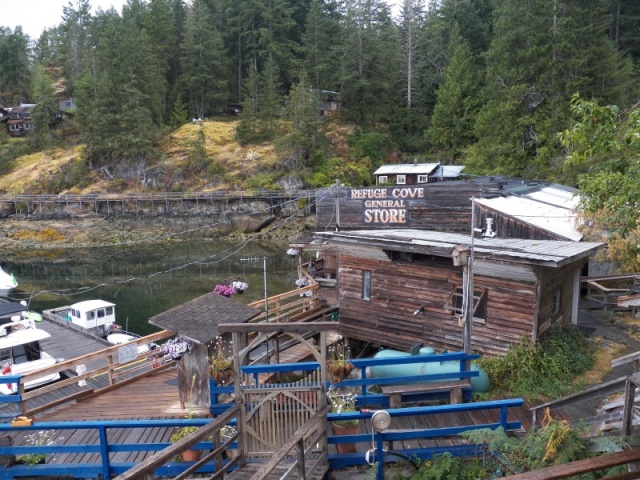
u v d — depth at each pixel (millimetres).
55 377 18812
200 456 8484
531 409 8828
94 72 76625
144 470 6141
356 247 16406
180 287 38688
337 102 75000
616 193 10047
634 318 18047
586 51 44625
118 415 10688
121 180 67188
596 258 21281
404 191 23484
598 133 8336
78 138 77000
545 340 13836
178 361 10812
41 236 59969
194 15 84438
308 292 19422
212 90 81125
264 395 8031
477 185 22844
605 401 11258
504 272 13602
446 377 10453
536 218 19828
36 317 26453
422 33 77250
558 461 6777
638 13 59906
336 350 15414
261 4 83250
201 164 66812
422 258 15180
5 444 8438
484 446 8195
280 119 72875
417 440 9188
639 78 50031
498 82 50469
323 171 65562
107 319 28781
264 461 8039
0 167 73125
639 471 5922
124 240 60062
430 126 71875
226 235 61219
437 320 14930
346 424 8734
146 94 73625
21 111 89312
